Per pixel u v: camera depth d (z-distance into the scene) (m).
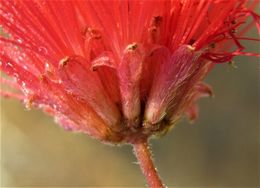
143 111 0.10
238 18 0.10
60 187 0.32
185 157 0.33
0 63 0.10
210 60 0.09
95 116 0.10
